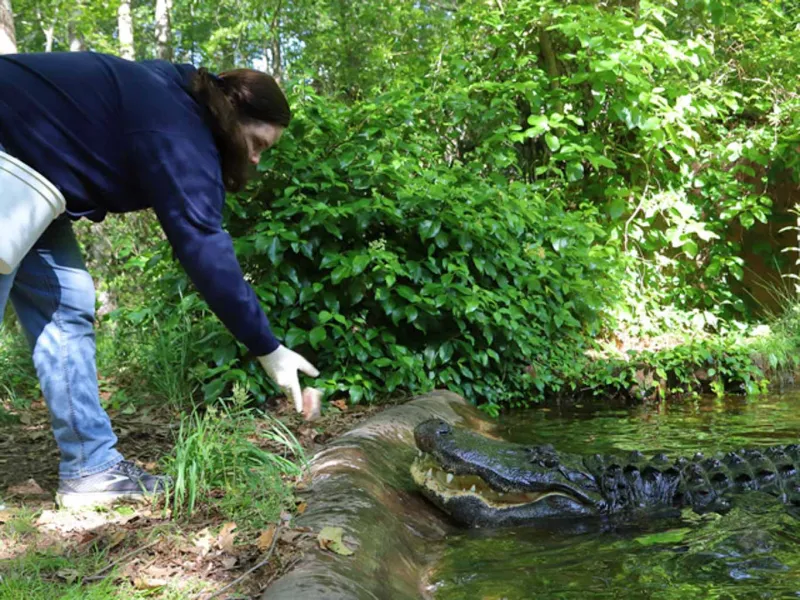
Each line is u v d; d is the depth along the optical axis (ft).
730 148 29.94
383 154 20.30
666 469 13.08
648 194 30.60
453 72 29.30
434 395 17.75
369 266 18.80
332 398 18.10
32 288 9.95
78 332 10.18
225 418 12.96
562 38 30.81
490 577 9.45
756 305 32.53
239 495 10.04
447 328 20.12
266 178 18.60
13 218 8.53
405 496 12.07
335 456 11.97
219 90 9.57
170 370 17.06
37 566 7.83
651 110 28.68
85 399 10.18
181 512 9.82
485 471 11.87
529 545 10.89
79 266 10.22
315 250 18.62
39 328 10.05
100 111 9.21
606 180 29.94
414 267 19.03
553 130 29.58
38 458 12.63
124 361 19.17
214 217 9.33
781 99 33.06
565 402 22.67
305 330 18.62
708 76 32.91
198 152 9.30
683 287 30.50
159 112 9.20
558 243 23.57
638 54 27.58
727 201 30.73
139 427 14.66
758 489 12.78
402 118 20.76
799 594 8.57
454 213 19.65
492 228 19.99
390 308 18.30
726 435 17.56
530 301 21.86
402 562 9.41
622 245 29.81
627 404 22.47
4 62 9.33
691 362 24.26
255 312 9.38
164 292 19.19
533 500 12.12
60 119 9.12
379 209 18.78
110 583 7.63
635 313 27.50
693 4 29.27
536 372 22.13
